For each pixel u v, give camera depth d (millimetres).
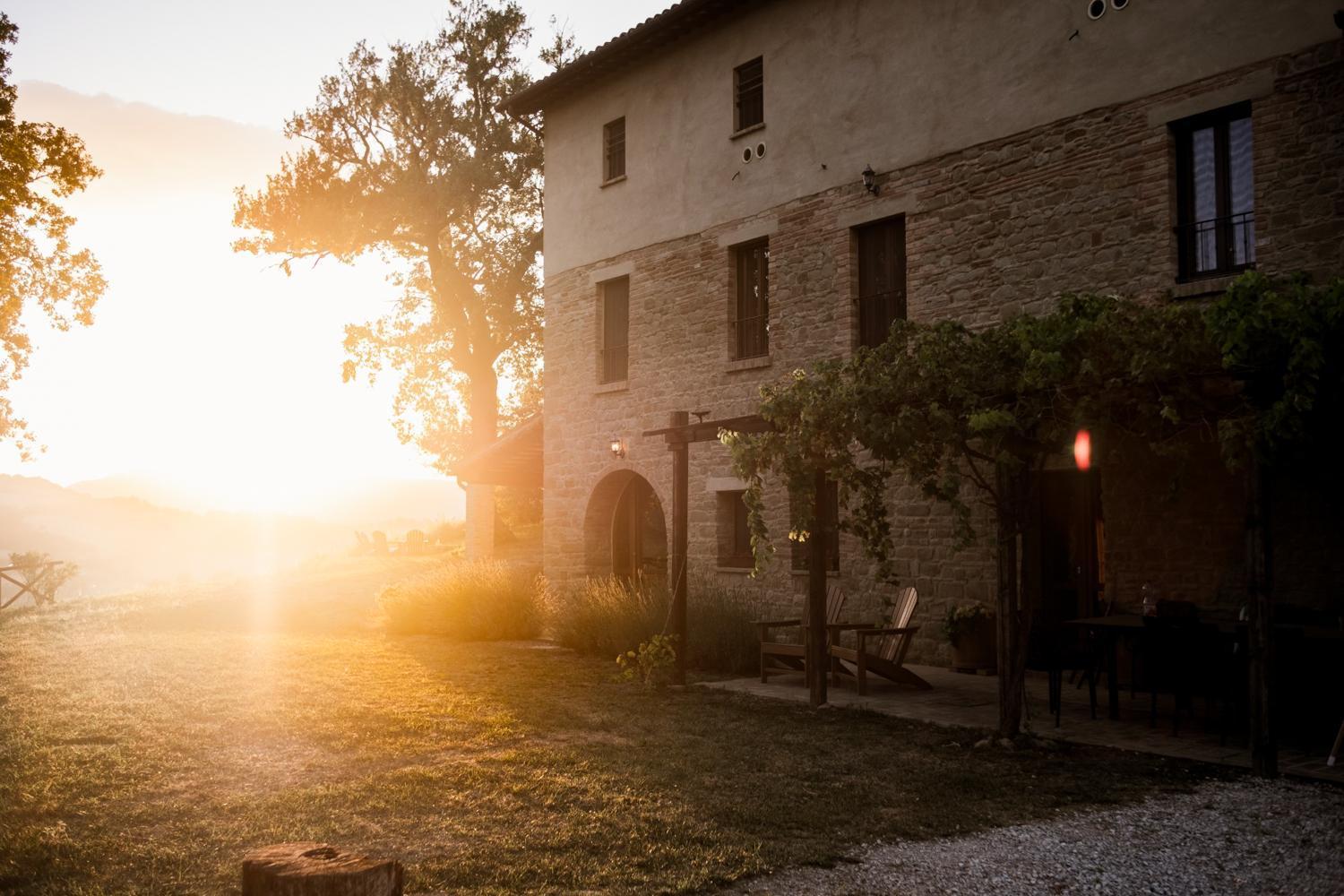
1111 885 4344
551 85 16531
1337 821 5281
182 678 10227
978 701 9148
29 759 6559
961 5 11328
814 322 12734
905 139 11820
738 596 12516
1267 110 8852
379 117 26266
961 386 6758
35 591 21594
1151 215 9617
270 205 25672
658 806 5508
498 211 27141
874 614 11992
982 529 11047
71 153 21875
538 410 31125
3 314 22906
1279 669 7129
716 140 14211
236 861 4590
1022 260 10641
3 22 20609
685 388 14508
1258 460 5906
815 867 4555
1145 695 9492
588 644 12578
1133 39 9828
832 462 7789
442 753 6902
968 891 4266
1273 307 5691
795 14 13188
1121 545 9969
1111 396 6402
